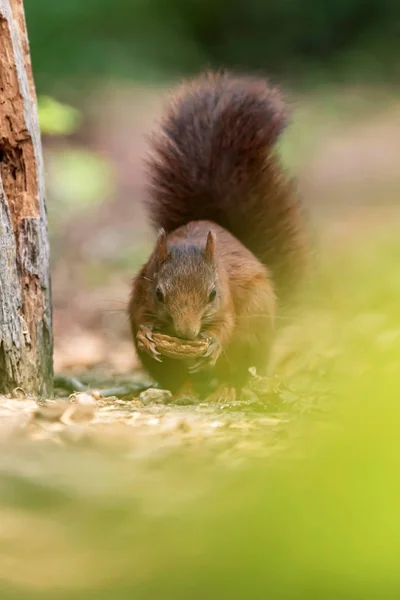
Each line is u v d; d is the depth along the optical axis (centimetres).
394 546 371
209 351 1123
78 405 951
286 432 829
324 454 421
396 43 4384
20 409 969
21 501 579
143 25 4053
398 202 2859
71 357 1603
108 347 1702
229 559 394
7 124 1112
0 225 1078
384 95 4038
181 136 1356
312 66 4284
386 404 425
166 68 3953
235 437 832
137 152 3119
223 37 4338
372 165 3281
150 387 1255
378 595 358
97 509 560
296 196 1374
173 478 641
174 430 870
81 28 3803
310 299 1389
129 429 873
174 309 1118
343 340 1466
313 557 373
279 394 1068
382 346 1342
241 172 1350
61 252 2338
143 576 427
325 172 3212
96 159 2464
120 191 2797
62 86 3488
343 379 1176
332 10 4466
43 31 3697
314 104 3900
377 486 395
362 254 2133
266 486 462
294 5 4419
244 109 1356
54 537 509
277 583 372
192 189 1350
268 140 1354
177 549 438
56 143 2925
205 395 1240
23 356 1104
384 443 410
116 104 3409
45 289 1139
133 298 1209
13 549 489
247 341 1216
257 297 1219
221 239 1251
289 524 393
